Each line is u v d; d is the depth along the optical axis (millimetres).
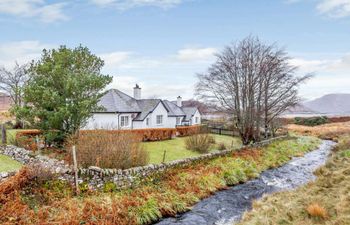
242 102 27828
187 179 15656
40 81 18203
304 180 18188
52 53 19359
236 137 36281
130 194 12672
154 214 11680
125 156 14930
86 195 11789
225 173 17906
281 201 12047
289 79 29141
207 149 23844
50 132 17828
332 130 52719
